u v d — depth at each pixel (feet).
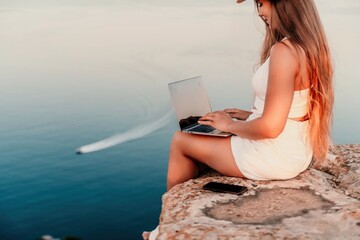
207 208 10.43
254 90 11.14
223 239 8.96
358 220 9.41
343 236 8.87
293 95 10.40
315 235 8.93
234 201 10.70
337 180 13.12
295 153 11.23
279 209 10.19
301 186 11.25
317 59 10.52
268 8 10.94
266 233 9.07
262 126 10.35
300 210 10.07
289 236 8.93
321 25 10.79
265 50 12.12
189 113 12.73
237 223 9.64
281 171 11.25
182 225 9.65
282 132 11.12
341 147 15.44
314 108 11.06
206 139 11.82
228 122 11.27
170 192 11.59
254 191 11.10
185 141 12.00
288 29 10.55
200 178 12.12
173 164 12.34
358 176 13.03
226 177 11.87
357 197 12.03
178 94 12.66
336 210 9.92
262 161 11.23
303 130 11.28
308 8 10.59
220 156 11.64
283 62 10.19
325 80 10.89
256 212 10.11
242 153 11.41
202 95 13.24
